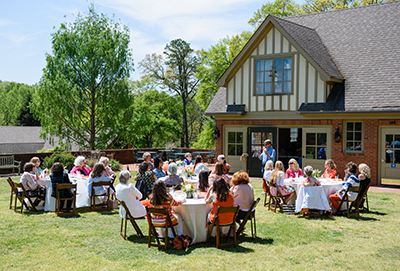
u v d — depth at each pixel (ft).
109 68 82.53
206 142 118.21
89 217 27.68
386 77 45.68
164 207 20.38
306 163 48.44
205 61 110.32
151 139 142.72
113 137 88.07
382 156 43.83
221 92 58.75
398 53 47.93
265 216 28.12
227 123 53.93
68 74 80.69
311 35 54.03
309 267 17.49
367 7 57.26
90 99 85.61
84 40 82.17
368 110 42.63
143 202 24.90
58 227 24.77
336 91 46.91
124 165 74.84
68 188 27.99
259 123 51.37
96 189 30.27
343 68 49.62
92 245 20.94
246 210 22.48
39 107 80.43
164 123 135.64
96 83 84.17
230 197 21.03
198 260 18.29
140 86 151.53
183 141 158.81
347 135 45.75
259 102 51.16
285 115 49.37
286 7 101.35
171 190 24.93
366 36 52.75
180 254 19.29
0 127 132.16
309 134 48.11
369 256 19.11
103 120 85.15
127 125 93.04
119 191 22.21
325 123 46.42
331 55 52.26
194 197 22.77
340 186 29.14
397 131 42.75
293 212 28.96
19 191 30.19
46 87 78.28
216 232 20.63
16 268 17.38
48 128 82.12
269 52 50.01
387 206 31.63
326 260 18.48
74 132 83.51
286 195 29.09
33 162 33.06
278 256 19.04
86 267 17.49
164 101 146.20
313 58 46.42
